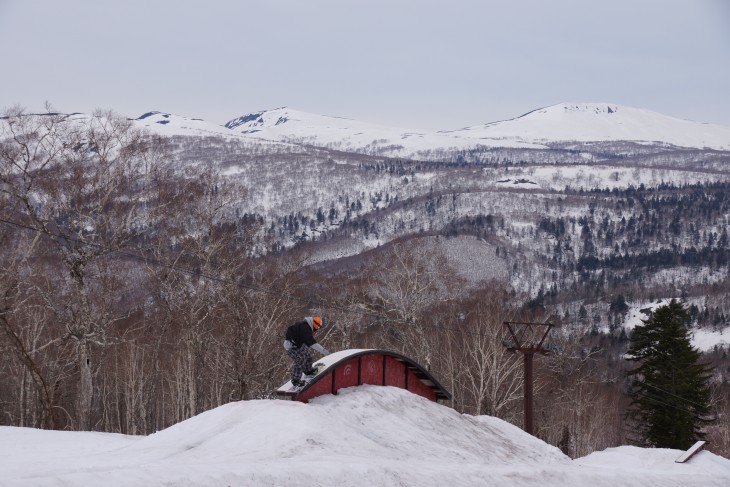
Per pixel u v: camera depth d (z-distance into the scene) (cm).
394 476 1533
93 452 1878
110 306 3838
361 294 5241
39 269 3669
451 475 1669
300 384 2045
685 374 5894
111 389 6341
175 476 1248
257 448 1681
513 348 3944
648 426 6025
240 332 3966
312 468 1431
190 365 4225
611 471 2303
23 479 1132
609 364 10631
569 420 6275
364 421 2034
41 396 3516
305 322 2045
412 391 2600
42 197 3691
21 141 3619
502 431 2581
